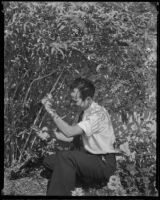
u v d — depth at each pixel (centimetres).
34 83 400
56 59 391
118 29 373
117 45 388
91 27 376
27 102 399
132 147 415
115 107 415
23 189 374
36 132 410
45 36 361
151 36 397
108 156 339
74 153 329
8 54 378
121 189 356
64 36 369
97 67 382
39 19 360
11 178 394
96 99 416
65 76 412
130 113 415
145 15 393
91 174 334
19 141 411
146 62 401
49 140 426
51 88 411
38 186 382
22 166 410
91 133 332
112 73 404
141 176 375
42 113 417
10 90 389
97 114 340
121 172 385
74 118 430
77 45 377
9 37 367
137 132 414
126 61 395
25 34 364
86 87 346
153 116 411
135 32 389
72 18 354
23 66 388
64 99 421
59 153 329
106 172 336
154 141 410
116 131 420
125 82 403
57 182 322
